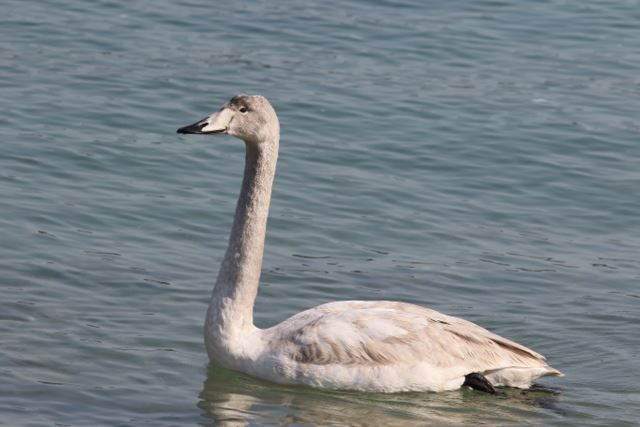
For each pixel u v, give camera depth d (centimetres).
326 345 1255
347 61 2412
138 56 2358
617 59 2506
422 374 1260
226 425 1178
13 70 2236
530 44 2562
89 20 2527
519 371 1288
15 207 1705
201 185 1852
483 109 2219
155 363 1315
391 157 2012
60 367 1287
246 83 2259
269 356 1262
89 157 1905
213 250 1647
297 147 2017
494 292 1580
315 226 1741
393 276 1603
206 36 2494
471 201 1881
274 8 2678
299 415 1209
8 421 1156
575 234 1795
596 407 1266
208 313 1283
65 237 1633
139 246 1633
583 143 2108
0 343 1328
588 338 1451
